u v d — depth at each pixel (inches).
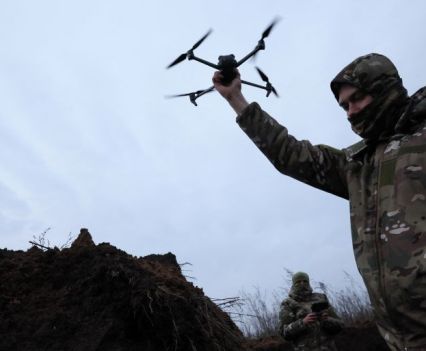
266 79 97.5
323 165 90.1
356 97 79.7
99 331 149.9
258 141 94.3
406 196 70.7
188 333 156.7
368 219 74.9
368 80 78.2
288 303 242.2
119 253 178.5
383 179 74.4
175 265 218.4
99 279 162.7
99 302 157.9
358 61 80.2
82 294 161.0
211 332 161.6
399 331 70.1
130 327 155.6
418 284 66.9
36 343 145.6
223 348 165.2
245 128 95.6
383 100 78.1
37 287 165.3
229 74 95.3
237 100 96.7
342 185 89.4
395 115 78.3
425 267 66.2
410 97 78.1
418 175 70.6
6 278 164.6
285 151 92.4
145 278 162.7
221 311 185.9
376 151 78.8
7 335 145.9
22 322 150.5
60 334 148.8
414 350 68.4
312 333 227.5
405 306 68.4
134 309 155.6
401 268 68.5
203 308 168.1
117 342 150.5
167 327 155.7
